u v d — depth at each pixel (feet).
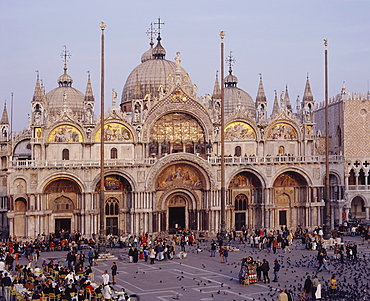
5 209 358.02
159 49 401.49
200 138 337.93
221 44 261.24
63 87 407.44
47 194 313.94
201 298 160.15
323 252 204.85
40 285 159.74
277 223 342.64
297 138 349.00
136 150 327.06
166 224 330.95
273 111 387.96
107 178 320.91
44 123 348.59
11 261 208.13
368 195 374.43
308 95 351.46
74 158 320.91
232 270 206.90
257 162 331.16
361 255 240.32
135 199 316.40
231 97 418.92
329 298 155.63
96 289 153.99
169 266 218.18
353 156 376.07
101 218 240.73
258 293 165.99
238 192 340.18
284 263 222.07
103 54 241.76
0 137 371.15
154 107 329.52
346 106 380.17
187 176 330.54
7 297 162.71
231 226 336.29
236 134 341.62
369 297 153.89
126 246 283.79
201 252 258.78
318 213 340.59
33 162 307.58
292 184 346.13
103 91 240.94
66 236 305.12
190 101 333.01
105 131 324.60
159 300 158.92
